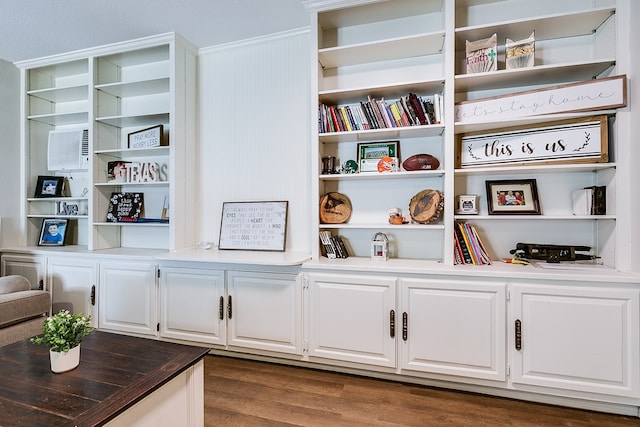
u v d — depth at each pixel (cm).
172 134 260
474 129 208
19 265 284
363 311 200
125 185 297
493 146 204
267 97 265
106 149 292
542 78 200
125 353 141
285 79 260
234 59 274
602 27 189
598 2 192
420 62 228
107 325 258
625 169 174
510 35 203
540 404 179
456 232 204
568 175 204
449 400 183
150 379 118
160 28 247
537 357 174
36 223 316
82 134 301
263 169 266
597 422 164
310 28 238
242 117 272
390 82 233
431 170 206
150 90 288
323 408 175
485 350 181
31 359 134
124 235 306
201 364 142
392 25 233
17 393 108
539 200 208
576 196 198
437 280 188
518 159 197
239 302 225
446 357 187
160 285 245
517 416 169
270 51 264
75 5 217
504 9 211
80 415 96
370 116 216
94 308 262
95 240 283
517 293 177
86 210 316
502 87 213
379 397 185
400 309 194
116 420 104
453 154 198
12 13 225
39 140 318
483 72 195
